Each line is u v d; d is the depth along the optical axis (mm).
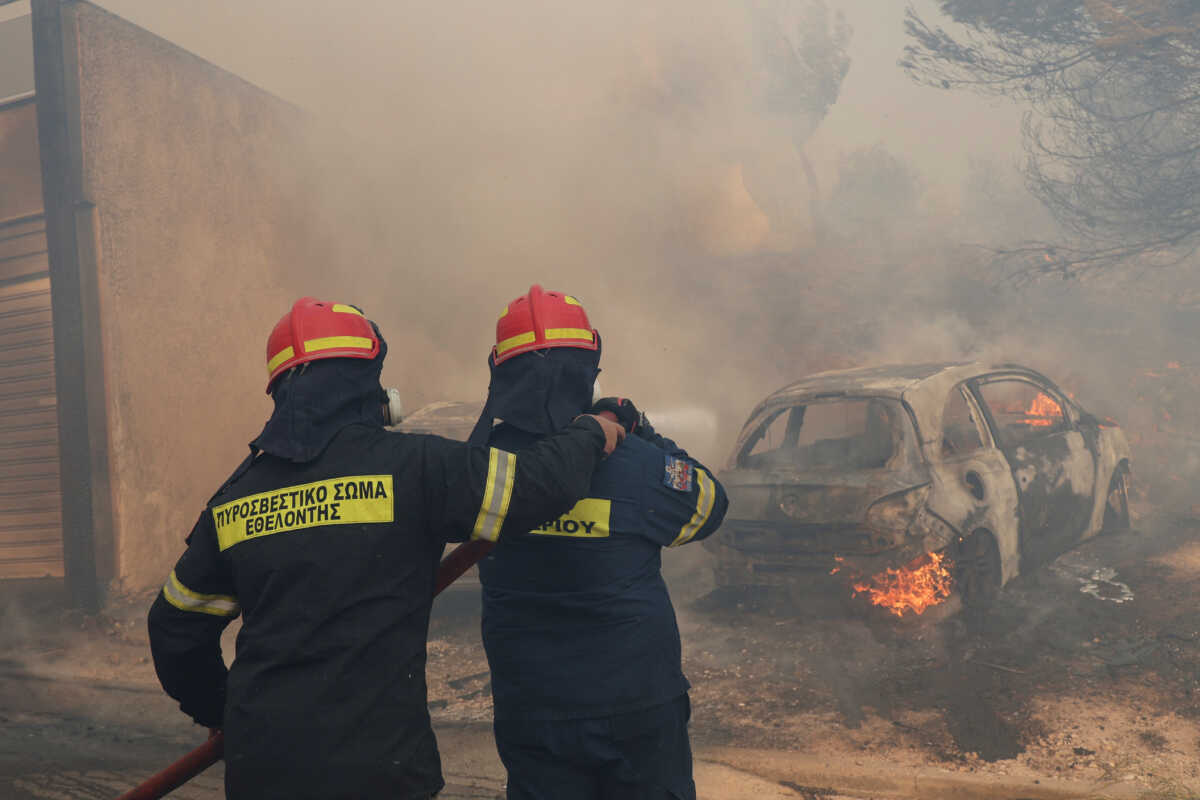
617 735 1924
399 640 1674
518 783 2018
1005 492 5438
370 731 1604
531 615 2012
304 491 1693
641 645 1958
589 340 2059
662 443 2176
